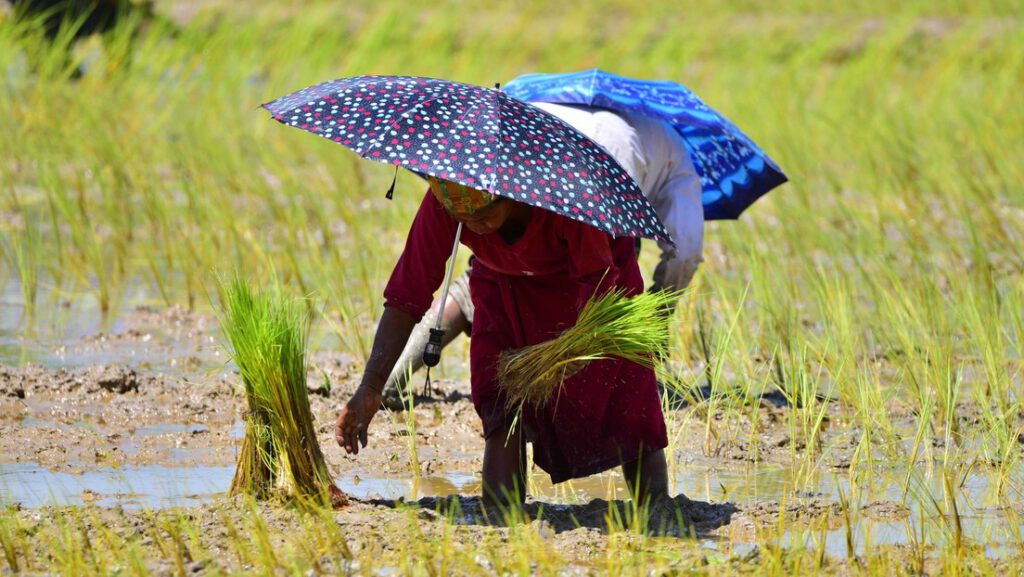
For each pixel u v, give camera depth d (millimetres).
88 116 51844
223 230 39688
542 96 21734
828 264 37375
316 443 18438
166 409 23953
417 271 17844
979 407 24984
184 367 27359
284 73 65125
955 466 21688
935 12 97750
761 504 19109
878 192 45500
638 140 21453
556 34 89250
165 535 16859
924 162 49250
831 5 102750
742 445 23125
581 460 18109
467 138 16125
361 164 52750
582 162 16422
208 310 32781
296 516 17422
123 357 28031
